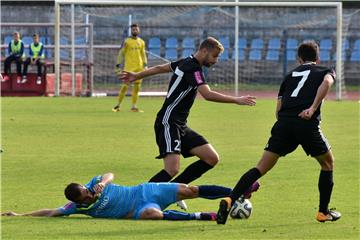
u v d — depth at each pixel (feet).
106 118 208.03
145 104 261.44
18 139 162.09
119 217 84.43
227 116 217.56
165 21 374.22
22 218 84.53
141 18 370.32
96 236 75.61
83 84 329.72
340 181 112.47
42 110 231.09
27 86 300.20
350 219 85.97
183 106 91.25
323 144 82.99
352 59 370.12
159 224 81.61
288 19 373.81
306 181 112.47
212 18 376.27
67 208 85.15
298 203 95.81
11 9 370.73
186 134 92.32
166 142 90.17
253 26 374.02
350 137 169.07
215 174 119.03
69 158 135.64
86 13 325.62
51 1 367.04
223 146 152.46
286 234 77.61
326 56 370.32
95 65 339.98
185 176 93.20
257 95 325.01
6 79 299.38
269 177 115.96
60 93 309.01
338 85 289.12
